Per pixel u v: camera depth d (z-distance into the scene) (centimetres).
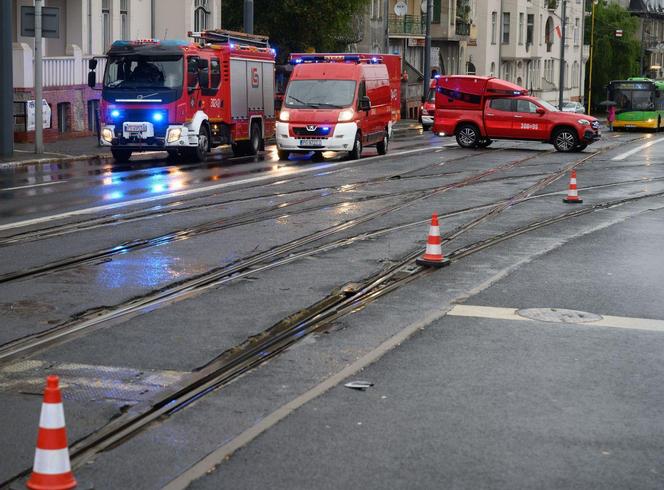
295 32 5266
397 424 726
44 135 3541
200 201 2028
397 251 1489
